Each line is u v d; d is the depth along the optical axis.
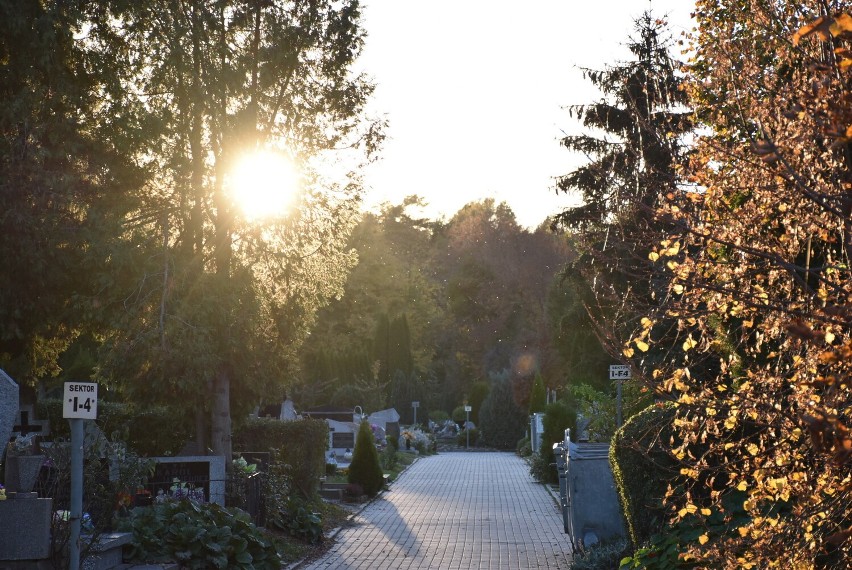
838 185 5.68
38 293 18.73
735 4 7.14
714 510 9.64
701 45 7.29
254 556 14.48
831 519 5.94
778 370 6.29
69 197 17.64
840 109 4.16
